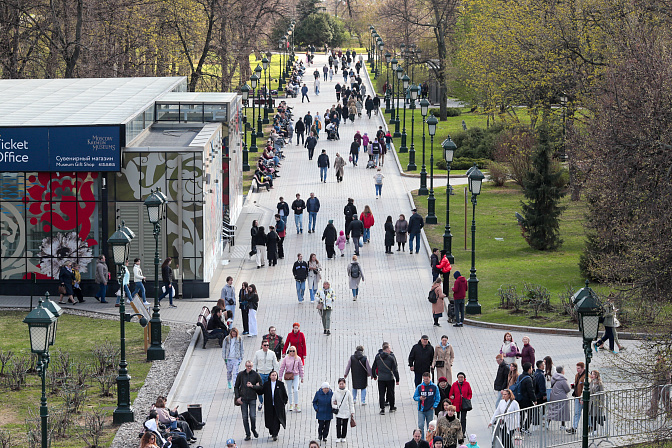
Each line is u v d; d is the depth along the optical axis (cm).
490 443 3547
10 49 9138
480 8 10838
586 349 3139
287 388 3928
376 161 9806
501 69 8900
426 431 3553
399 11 14512
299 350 4319
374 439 3603
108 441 3509
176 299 5712
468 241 6988
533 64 8281
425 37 15800
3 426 3619
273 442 3578
